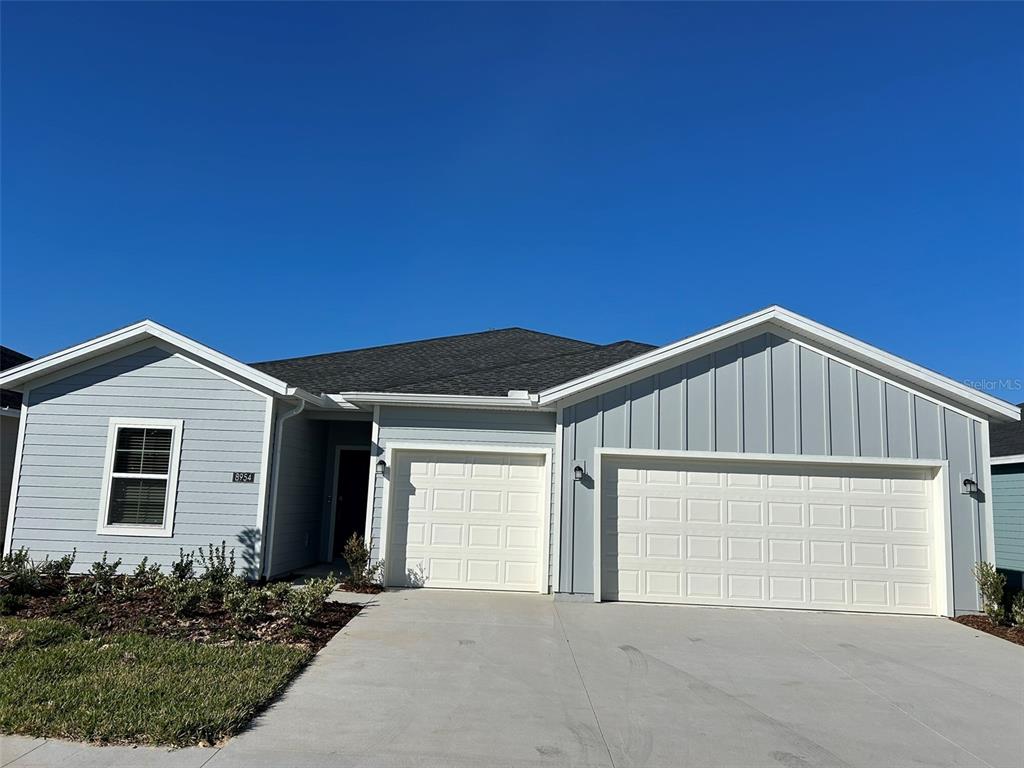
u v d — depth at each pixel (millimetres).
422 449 11500
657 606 10438
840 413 10883
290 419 12367
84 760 4547
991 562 10539
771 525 10836
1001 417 10711
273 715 5500
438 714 5672
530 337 18219
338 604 9477
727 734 5504
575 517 10805
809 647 8367
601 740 5273
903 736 5629
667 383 11000
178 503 11422
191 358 11750
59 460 11547
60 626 7430
